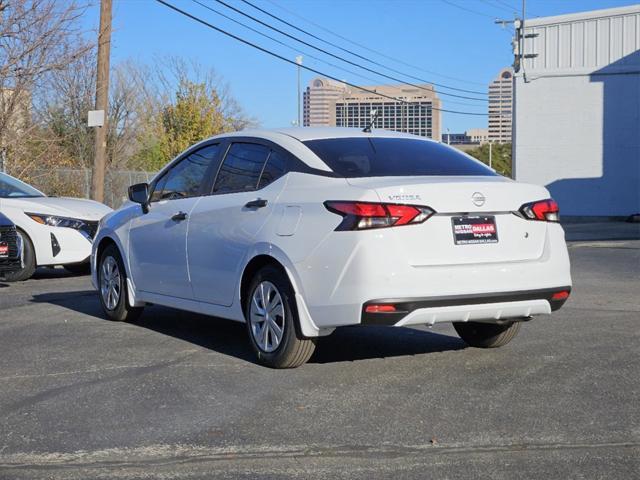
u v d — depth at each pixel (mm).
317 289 5824
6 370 6387
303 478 4133
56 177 22000
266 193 6422
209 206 6984
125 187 27484
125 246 8172
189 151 7660
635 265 14008
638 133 33219
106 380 6051
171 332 7891
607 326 8016
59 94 29703
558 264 6148
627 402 5367
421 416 5102
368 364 6484
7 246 11070
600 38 33500
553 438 4680
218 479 4137
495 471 4195
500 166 89000
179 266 7352
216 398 5547
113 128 38281
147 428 4941
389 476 4145
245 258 6449
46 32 20000
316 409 5273
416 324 5738
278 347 6191
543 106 34406
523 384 5836
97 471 4262
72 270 13000
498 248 5918
